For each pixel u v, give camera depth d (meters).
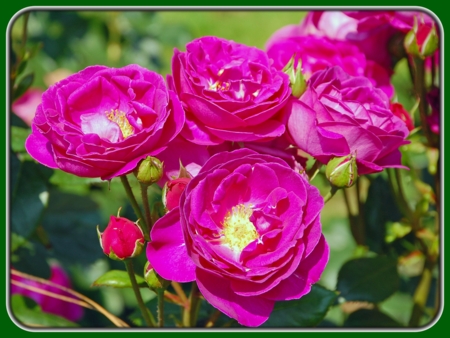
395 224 0.75
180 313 0.70
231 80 0.64
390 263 0.72
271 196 0.61
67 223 0.79
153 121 0.62
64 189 0.79
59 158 0.61
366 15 0.72
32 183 0.71
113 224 0.61
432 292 0.76
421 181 0.76
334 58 0.70
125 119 0.64
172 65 0.64
